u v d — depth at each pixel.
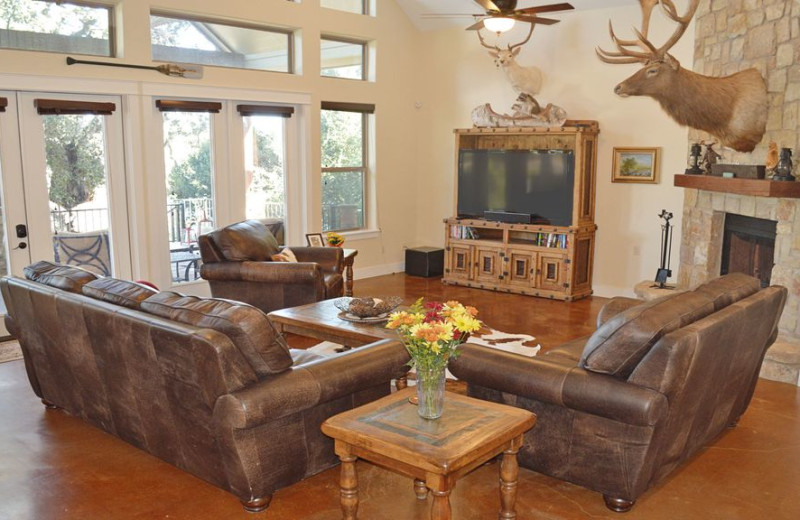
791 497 3.20
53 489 3.23
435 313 2.73
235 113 6.93
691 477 3.39
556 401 3.06
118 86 5.96
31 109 5.58
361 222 8.49
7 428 3.92
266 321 2.93
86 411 3.81
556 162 7.21
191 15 6.51
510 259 7.55
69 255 5.94
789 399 4.44
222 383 2.79
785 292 3.80
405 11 8.38
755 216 5.20
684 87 5.45
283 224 7.54
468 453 2.49
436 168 8.74
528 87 7.43
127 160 6.16
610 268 7.41
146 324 3.03
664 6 5.44
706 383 3.13
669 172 6.90
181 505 3.10
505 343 5.63
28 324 3.93
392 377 3.38
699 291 3.37
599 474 3.06
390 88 8.40
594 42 7.19
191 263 6.78
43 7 5.57
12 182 5.54
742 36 5.32
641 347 2.86
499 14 5.17
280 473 3.06
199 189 6.76
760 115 5.11
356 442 2.65
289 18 7.16
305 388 2.94
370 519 3.01
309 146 7.51
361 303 4.48
